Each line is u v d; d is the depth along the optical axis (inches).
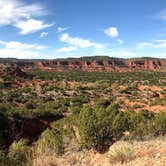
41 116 1284.4
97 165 231.9
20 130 1045.8
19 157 274.7
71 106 1718.8
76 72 7618.1
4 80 3705.7
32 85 3646.7
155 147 247.6
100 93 2829.7
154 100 2181.3
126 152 228.2
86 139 325.4
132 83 4160.9
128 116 481.1
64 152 304.8
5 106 1423.5
